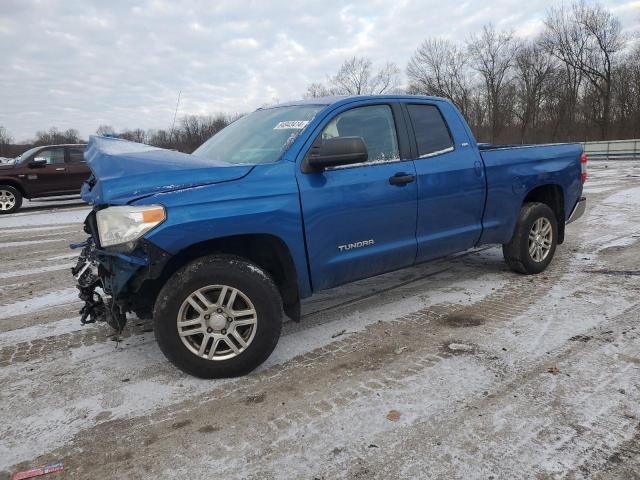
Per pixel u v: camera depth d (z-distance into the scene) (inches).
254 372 131.6
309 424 106.8
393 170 156.6
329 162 134.4
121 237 113.6
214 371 125.6
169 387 125.0
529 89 2199.8
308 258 138.0
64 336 162.2
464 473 90.0
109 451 100.4
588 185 538.6
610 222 320.2
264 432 104.7
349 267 148.1
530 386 118.1
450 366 130.0
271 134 151.3
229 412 112.7
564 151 217.0
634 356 130.6
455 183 171.9
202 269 120.5
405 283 206.1
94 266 131.4
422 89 2440.9
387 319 165.9
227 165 131.2
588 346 137.6
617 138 1908.2
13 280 237.1
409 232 162.4
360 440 100.7
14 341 159.3
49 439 105.2
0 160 778.2
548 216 207.8
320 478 90.4
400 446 98.3
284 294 140.2
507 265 219.6
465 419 106.1
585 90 2048.5
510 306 172.6
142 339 156.7
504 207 191.2
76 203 596.1
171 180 122.6
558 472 89.3
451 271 221.3
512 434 100.3
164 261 115.0
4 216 489.1
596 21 1900.8
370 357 137.9
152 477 92.3
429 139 171.3
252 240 132.8
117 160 127.0
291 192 133.2
